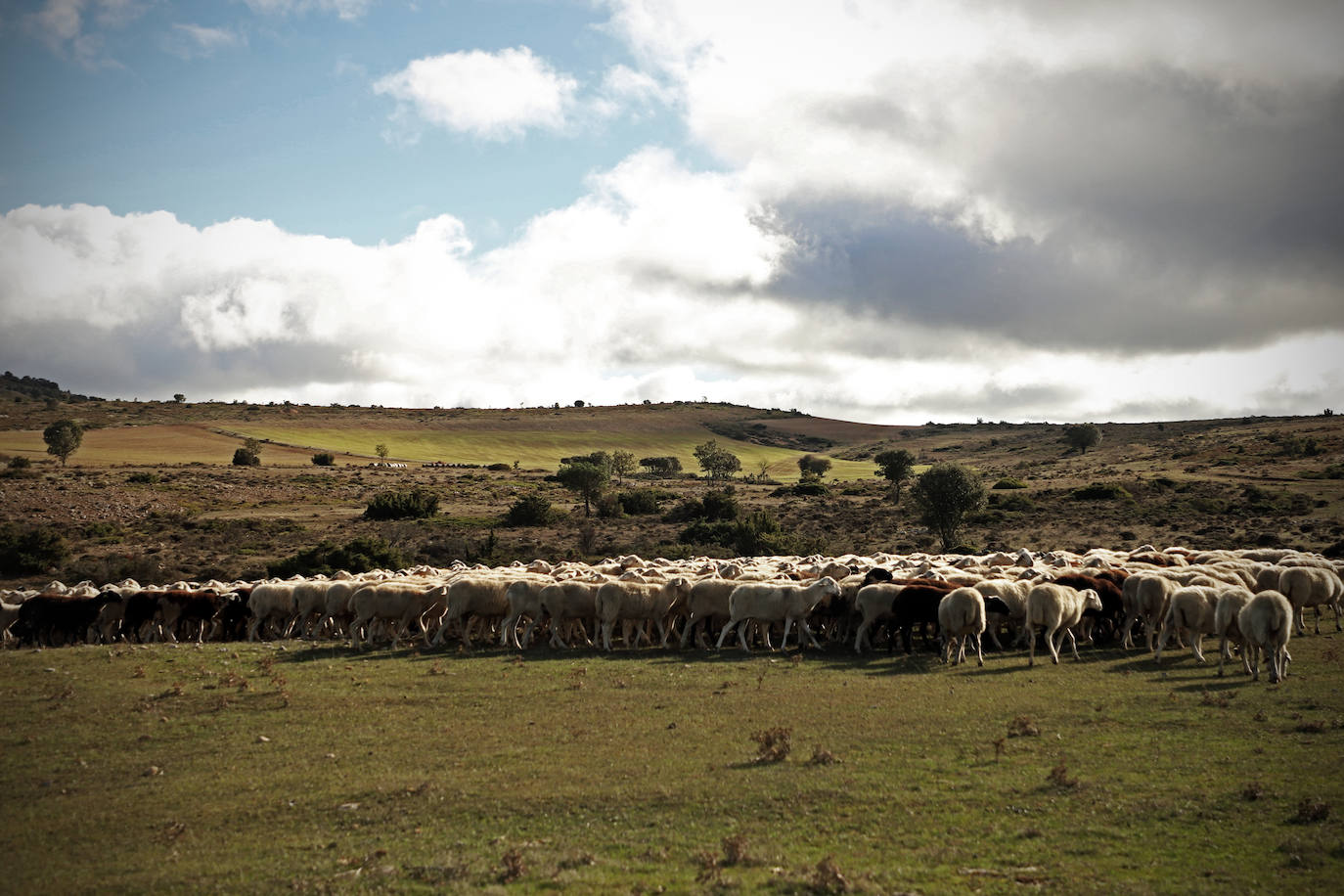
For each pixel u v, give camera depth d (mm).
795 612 25062
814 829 11867
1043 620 22234
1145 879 10070
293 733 16906
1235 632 20141
